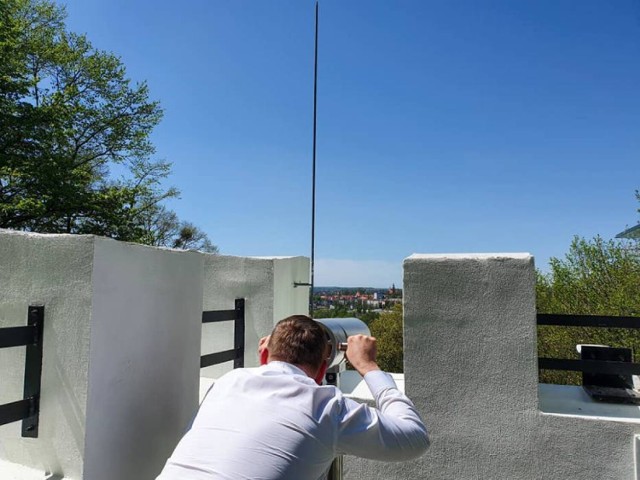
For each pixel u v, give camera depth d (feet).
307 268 15.81
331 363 7.16
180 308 8.53
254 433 4.57
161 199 72.43
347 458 8.71
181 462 4.67
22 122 49.34
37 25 61.46
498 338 7.92
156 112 68.95
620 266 33.63
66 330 6.37
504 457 7.82
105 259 6.51
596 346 9.23
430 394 8.21
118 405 6.80
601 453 7.36
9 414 6.16
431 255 8.43
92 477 6.28
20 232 6.81
